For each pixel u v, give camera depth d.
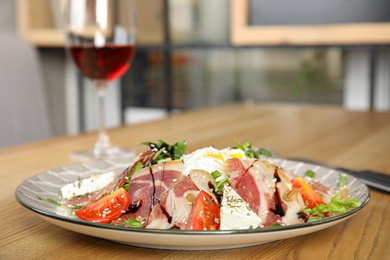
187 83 2.04
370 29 1.63
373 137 1.00
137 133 1.05
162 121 1.18
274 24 1.83
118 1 0.88
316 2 1.76
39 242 0.57
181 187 0.55
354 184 0.64
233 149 0.61
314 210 0.57
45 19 1.97
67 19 0.88
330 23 1.75
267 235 0.50
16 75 1.56
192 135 1.02
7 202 0.67
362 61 1.78
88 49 0.87
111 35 0.88
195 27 1.98
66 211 0.58
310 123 1.14
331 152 0.89
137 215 0.56
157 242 0.50
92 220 0.55
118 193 0.57
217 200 0.55
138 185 0.57
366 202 0.58
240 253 0.55
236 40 1.86
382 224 0.61
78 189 0.63
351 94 1.82
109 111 2.16
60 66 2.03
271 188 0.57
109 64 0.89
